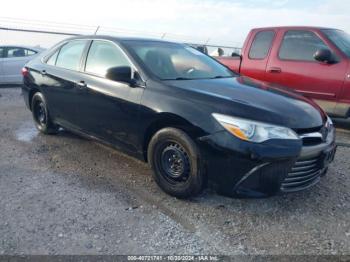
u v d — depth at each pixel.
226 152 2.89
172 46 4.41
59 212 3.06
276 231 2.86
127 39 4.15
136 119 3.52
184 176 3.20
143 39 4.30
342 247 2.66
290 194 3.50
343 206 3.29
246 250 2.61
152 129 3.47
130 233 2.78
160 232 2.80
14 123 6.14
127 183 3.69
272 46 6.24
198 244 2.66
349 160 4.50
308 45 5.85
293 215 3.11
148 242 2.67
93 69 4.19
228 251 2.59
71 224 2.88
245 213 3.12
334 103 5.55
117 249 2.58
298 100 3.46
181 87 3.35
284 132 2.87
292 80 5.93
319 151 3.10
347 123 6.54
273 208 3.22
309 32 5.87
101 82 3.96
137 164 4.23
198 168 3.07
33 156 4.43
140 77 3.60
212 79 3.83
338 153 4.76
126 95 3.61
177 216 3.05
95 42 4.34
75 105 4.38
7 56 10.96
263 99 3.24
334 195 3.51
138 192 3.49
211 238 2.74
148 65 3.70
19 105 7.93
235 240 2.72
